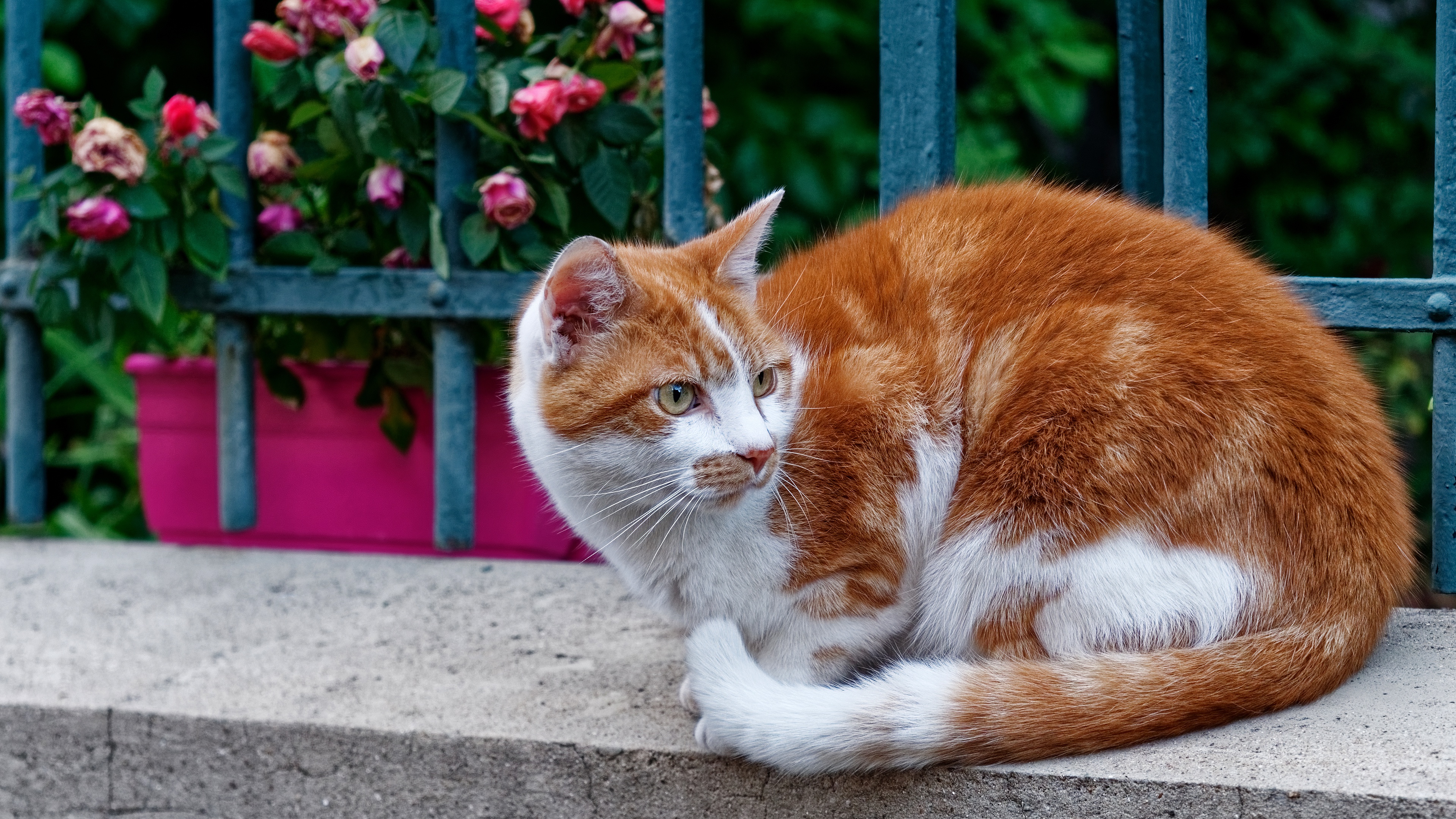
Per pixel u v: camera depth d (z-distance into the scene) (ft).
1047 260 7.48
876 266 7.84
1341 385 7.16
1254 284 7.39
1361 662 7.15
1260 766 6.14
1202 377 6.79
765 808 6.83
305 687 8.20
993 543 6.92
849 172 16.63
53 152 15.10
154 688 8.30
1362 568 6.88
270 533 11.25
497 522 10.78
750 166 16.34
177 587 10.30
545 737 7.23
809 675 7.22
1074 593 6.72
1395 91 17.84
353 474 10.98
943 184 9.07
